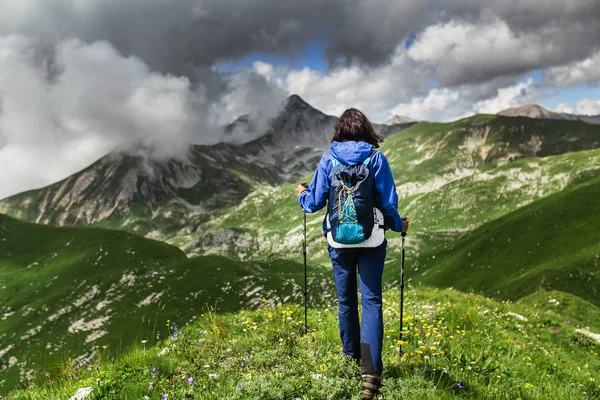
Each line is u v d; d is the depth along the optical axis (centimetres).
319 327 399
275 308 462
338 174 253
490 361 341
